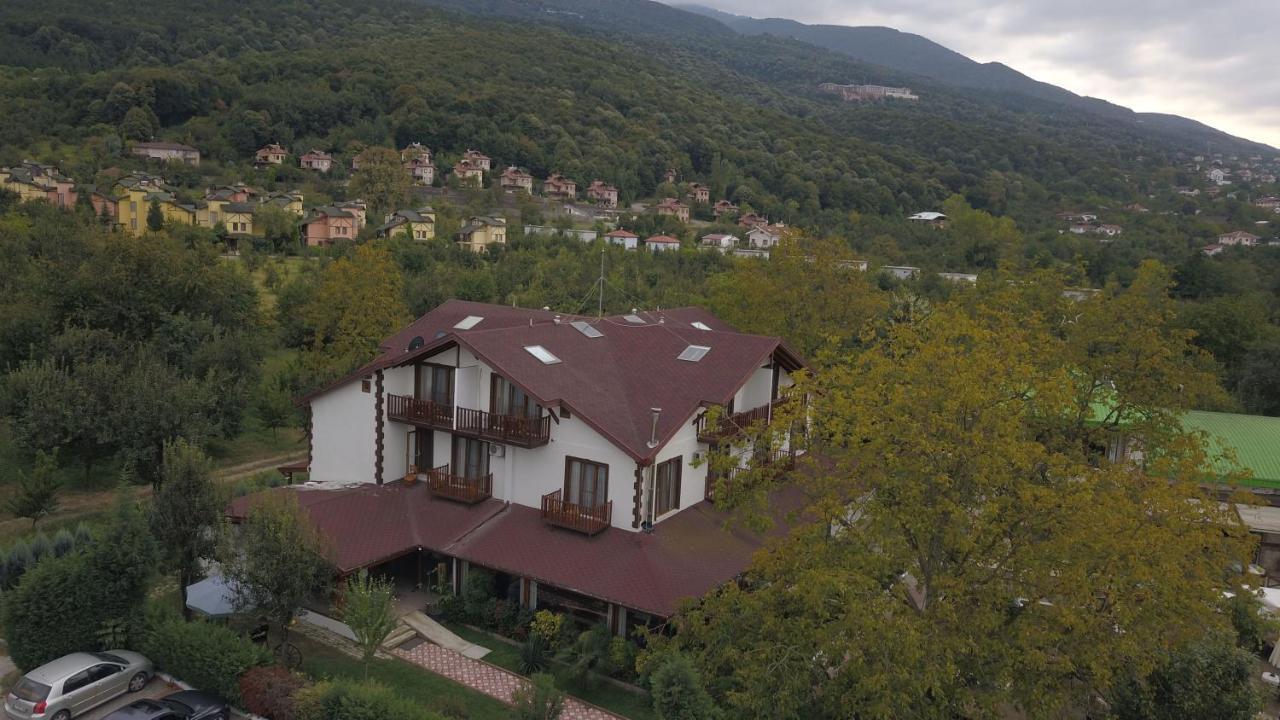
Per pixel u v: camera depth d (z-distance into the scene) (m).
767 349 30.19
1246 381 48.22
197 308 49.16
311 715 18.44
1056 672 16.53
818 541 18.92
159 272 47.28
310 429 32.16
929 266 103.75
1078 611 16.33
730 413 29.89
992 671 17.23
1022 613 17.27
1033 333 29.19
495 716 20.27
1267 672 23.66
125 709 18.47
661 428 26.06
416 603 26.23
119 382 35.59
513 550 24.98
